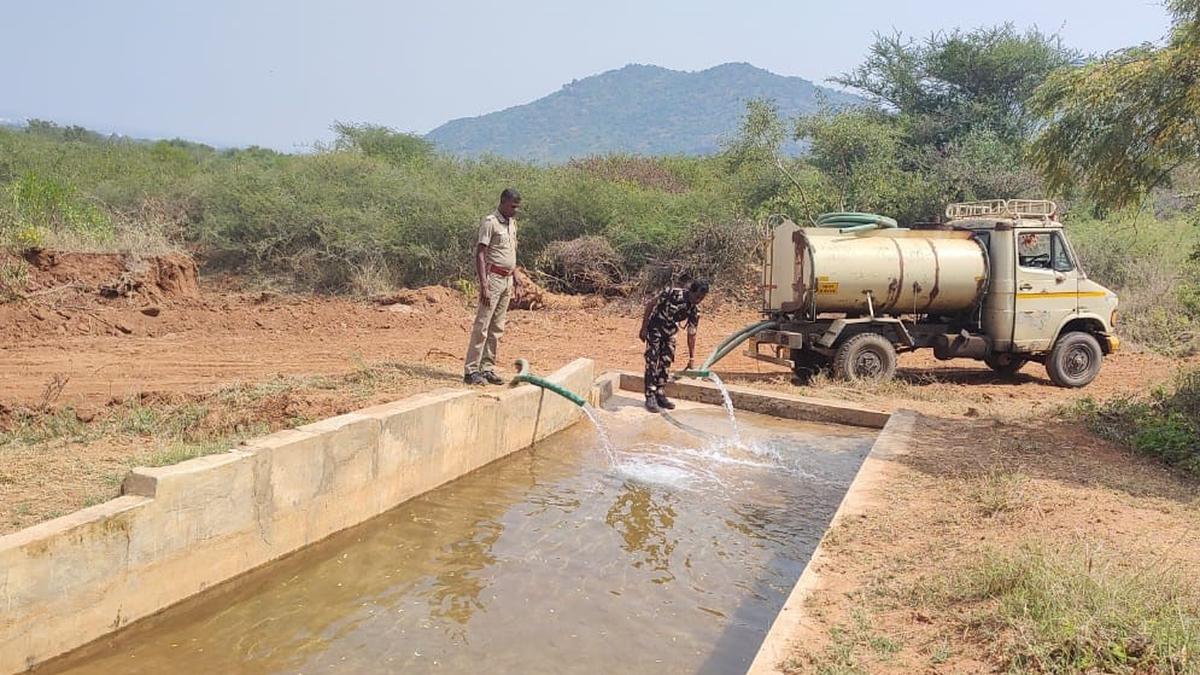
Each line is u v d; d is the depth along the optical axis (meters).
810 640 4.36
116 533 5.00
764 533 7.18
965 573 4.97
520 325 16.50
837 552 5.56
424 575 6.13
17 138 28.23
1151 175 9.45
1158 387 10.83
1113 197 9.74
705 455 9.41
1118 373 14.66
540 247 21.27
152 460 6.06
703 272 19.97
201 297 15.98
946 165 23.78
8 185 19.19
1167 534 5.84
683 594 5.96
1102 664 3.93
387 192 21.39
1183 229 20.98
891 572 5.22
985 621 4.43
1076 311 13.11
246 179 21.44
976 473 7.35
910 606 4.75
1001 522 6.05
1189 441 8.27
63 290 14.37
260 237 20.41
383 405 7.61
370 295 18.12
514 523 7.19
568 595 5.88
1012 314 12.84
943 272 12.50
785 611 4.71
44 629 4.65
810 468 9.06
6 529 5.03
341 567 6.21
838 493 8.30
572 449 9.48
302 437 6.36
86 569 4.85
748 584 6.16
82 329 12.90
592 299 19.47
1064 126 9.76
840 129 24.62
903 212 22.88
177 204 21.67
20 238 15.25
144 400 8.36
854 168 23.94
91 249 15.99
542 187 21.73
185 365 11.04
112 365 10.82
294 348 12.66
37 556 4.59
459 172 24.89
